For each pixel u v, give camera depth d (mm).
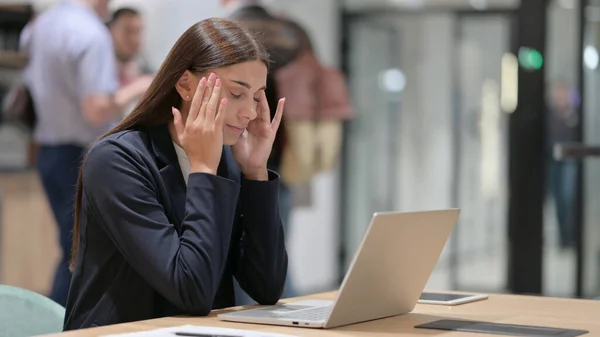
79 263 2996
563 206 8609
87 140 6949
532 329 2572
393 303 2783
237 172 3275
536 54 8633
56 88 6906
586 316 2871
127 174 2877
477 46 10328
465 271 10516
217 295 3211
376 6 10797
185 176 3084
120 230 2840
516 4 9508
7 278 8609
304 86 9664
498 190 10328
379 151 10953
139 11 8320
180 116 2982
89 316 2934
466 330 2549
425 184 10781
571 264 8562
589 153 8164
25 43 7234
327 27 10594
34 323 3094
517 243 8805
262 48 3061
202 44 3002
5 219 8570
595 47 8391
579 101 8414
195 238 2830
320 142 9977
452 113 10562
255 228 3203
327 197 10828
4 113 7727
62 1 6996
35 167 8711
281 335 2336
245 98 2998
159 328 2525
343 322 2586
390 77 10852
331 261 11031
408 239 2658
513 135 8766
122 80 8164
